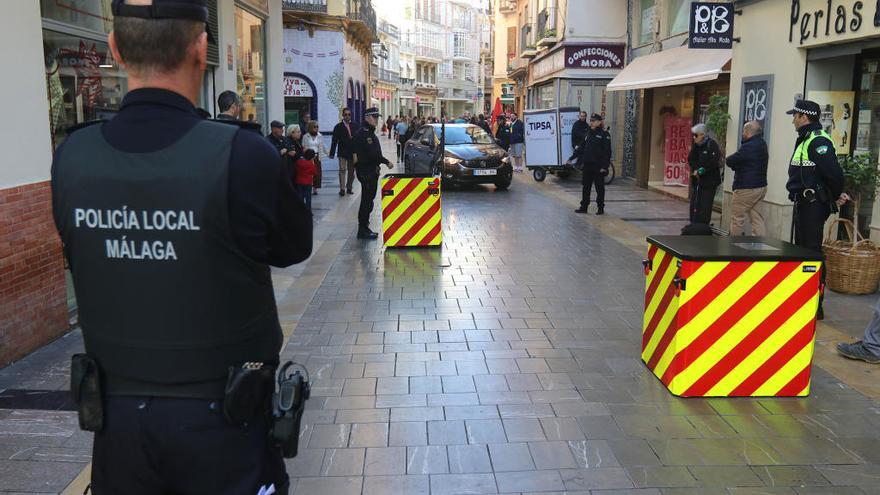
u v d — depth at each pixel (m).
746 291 4.56
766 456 3.91
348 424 4.30
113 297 1.78
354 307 6.91
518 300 7.17
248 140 1.80
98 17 6.95
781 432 4.20
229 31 10.99
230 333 1.80
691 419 4.37
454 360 5.42
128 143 1.76
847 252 7.08
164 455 1.78
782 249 4.74
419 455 3.92
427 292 7.48
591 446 4.02
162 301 1.75
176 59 1.81
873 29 7.23
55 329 5.79
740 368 4.66
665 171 17.19
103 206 1.75
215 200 1.71
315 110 23.03
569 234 11.05
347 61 26.91
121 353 1.79
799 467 3.79
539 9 27.25
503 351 5.63
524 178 20.45
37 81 5.52
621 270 8.54
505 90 44.00
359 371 5.19
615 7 20.14
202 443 1.78
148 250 1.74
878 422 4.34
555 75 21.88
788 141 8.86
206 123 1.80
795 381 4.68
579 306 6.94
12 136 5.20
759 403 4.61
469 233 11.16
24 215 5.33
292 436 1.95
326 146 23.12
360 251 9.76
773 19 9.23
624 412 4.47
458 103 90.38
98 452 1.86
